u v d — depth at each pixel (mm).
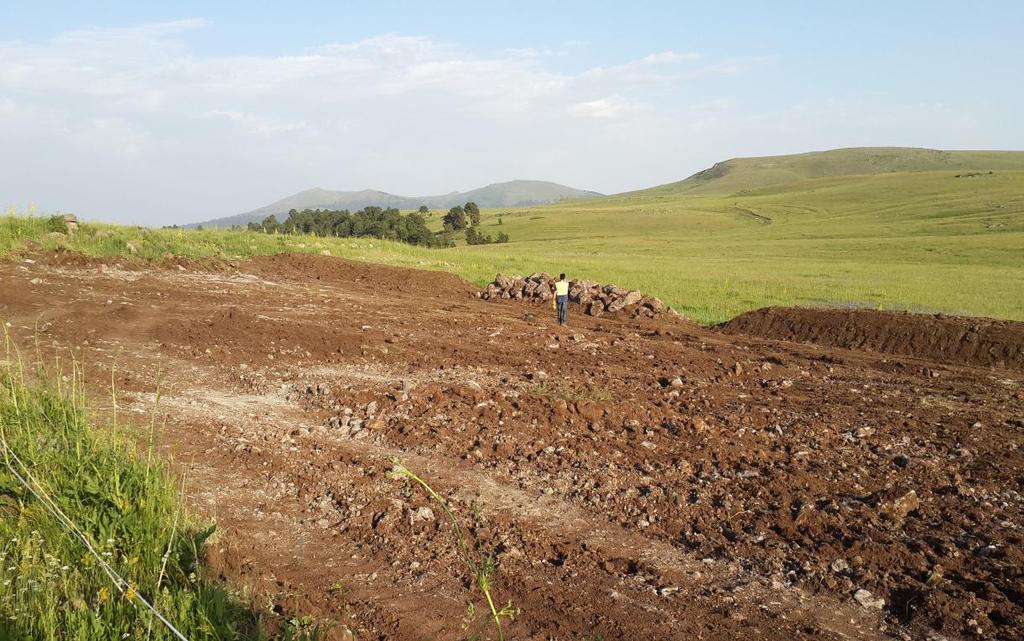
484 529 6910
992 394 13250
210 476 7621
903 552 6590
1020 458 9070
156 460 6793
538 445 9148
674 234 114812
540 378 12742
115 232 25141
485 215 185000
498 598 5684
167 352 12781
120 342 13031
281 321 15984
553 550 6602
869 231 94125
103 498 5391
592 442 9328
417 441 9117
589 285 25781
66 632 3959
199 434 8828
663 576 6207
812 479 8234
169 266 22859
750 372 14844
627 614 5531
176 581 4711
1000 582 6066
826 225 108812
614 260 59625
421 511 7105
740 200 176500
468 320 19688
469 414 10188
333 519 7012
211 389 11094
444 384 11812
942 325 19438
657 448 9242
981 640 5320
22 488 5434
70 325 13453
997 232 82812
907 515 7469
